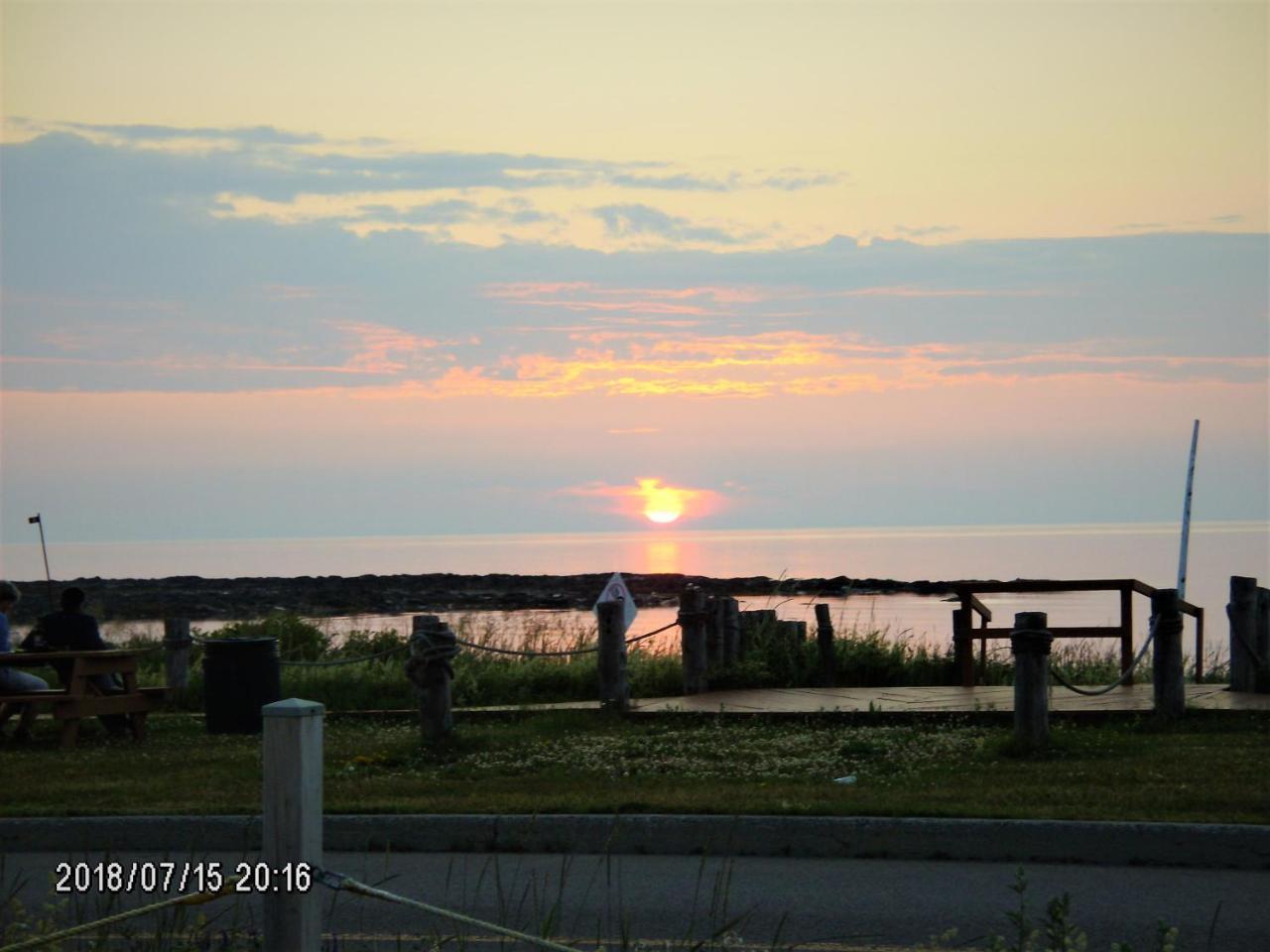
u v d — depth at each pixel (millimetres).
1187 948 7473
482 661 21812
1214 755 12656
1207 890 8688
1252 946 7496
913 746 13781
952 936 7754
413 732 16109
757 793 11172
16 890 8250
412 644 14539
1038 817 9828
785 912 7848
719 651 19172
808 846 9836
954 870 9344
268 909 5711
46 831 10453
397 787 12086
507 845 10188
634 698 18141
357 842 10320
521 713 16719
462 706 18172
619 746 14258
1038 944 7559
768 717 15742
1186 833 9320
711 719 15883
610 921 7977
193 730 16844
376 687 19484
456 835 10227
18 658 15258
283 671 20375
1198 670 20516
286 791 5727
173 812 10875
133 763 13945
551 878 9227
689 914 8297
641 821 10055
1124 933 7758
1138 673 18656
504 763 13500
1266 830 9203
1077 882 8930
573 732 15391
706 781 12070
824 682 19141
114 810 10992
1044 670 13188
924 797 10805
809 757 13336
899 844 9719
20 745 15523
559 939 7773
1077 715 15047
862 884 8969
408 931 8008
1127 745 13406
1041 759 12805
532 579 77750
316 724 5809
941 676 19516
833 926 8008
